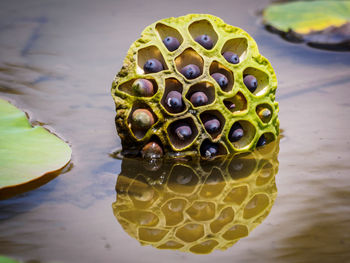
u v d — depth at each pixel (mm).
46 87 604
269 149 520
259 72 517
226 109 503
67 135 534
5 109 540
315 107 574
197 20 511
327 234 437
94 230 441
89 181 484
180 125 500
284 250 427
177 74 498
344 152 513
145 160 507
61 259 420
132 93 503
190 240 435
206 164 504
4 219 448
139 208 460
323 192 471
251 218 451
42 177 486
